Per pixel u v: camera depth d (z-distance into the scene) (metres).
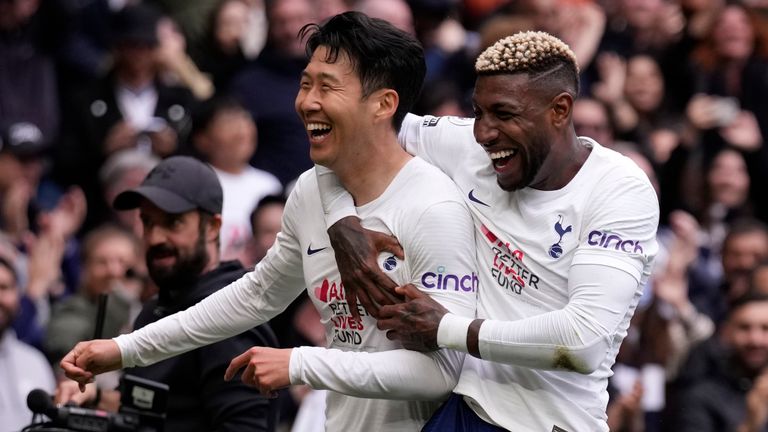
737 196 20.30
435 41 20.52
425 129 9.34
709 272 18.28
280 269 9.48
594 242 8.61
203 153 17.17
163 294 10.77
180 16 20.52
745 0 22.38
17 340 14.96
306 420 13.80
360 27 8.81
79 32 20.44
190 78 19.73
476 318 8.80
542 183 8.80
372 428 9.15
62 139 18.98
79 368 9.39
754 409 14.91
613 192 8.69
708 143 21.00
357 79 8.78
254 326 9.66
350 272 8.86
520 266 8.84
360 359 8.70
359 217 8.99
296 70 18.92
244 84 18.83
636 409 14.92
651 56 22.08
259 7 21.30
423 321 8.64
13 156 17.41
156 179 10.73
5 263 13.98
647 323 16.45
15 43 19.50
